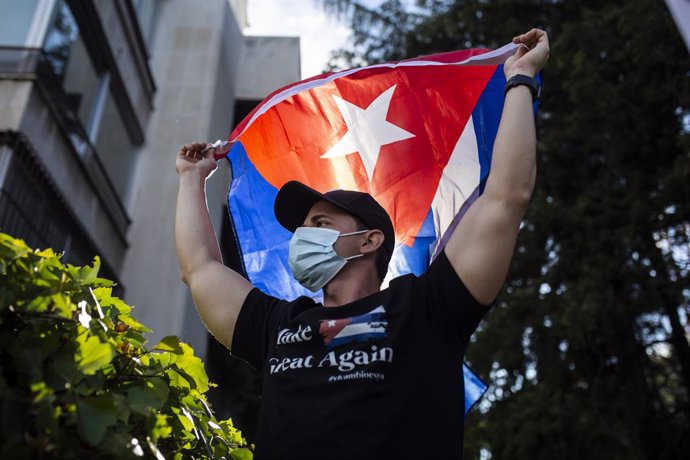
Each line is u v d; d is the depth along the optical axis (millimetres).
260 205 2604
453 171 2510
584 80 8922
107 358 1452
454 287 1845
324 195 2217
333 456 1598
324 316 1878
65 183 7715
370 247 2139
